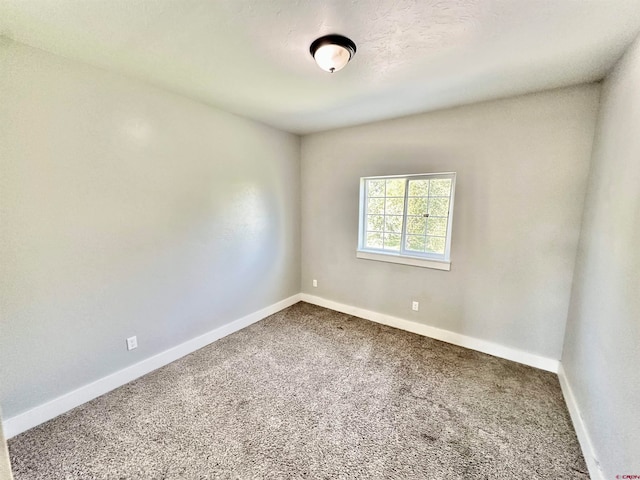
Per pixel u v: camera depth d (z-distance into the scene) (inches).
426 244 118.0
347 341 112.9
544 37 58.4
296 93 90.0
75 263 73.5
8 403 64.9
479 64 70.3
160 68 74.2
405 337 116.6
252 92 89.6
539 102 87.7
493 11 50.8
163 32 58.2
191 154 98.1
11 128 62.0
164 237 92.8
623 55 62.5
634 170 51.6
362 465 59.4
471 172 101.0
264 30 57.2
